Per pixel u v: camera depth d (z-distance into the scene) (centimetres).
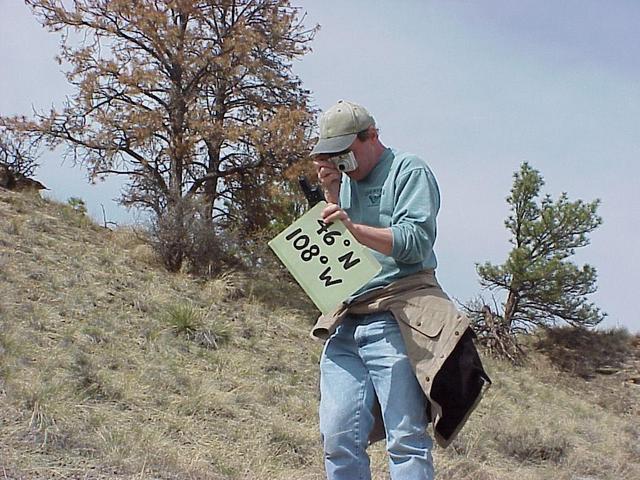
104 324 1077
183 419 802
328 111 371
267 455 753
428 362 345
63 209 1736
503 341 2255
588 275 2353
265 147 1789
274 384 1060
